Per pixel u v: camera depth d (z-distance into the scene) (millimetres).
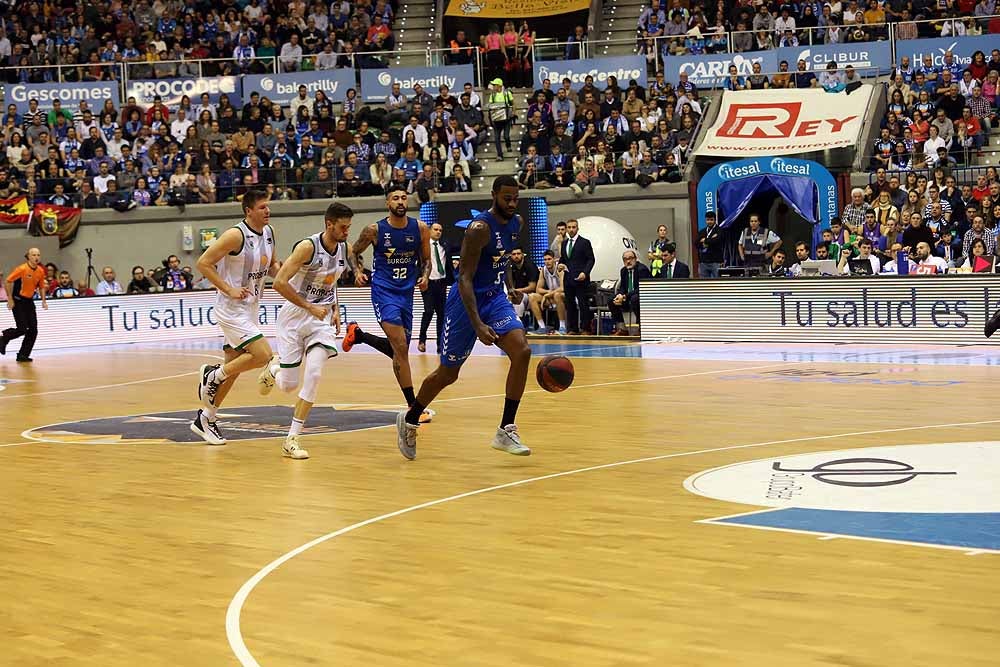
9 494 7133
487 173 23141
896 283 15039
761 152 20797
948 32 22562
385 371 14242
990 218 17781
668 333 16844
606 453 7918
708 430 8750
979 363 12641
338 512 6328
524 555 5250
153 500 6824
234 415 10602
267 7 26906
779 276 15914
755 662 3754
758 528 5590
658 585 4684
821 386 11156
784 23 23891
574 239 18234
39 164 23125
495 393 11609
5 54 26047
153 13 26875
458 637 4117
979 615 4145
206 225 22719
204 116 23844
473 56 25109
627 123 22344
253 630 4270
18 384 14211
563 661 3828
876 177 19531
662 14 25219
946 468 6895
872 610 4246
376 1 27281
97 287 21359
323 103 23828
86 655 4051
